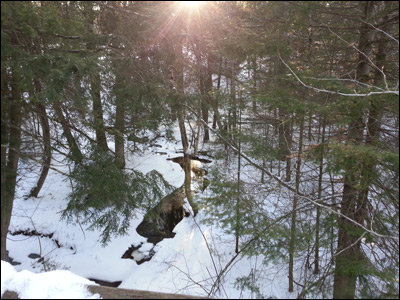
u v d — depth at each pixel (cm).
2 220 531
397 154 374
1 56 411
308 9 435
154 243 937
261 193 664
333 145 412
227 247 845
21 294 356
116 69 539
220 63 727
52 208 1054
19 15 405
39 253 901
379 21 489
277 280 685
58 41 505
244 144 730
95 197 656
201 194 1028
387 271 429
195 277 767
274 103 474
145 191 714
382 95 408
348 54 567
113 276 828
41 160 685
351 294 418
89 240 930
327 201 590
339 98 448
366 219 484
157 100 599
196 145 1348
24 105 525
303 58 616
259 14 505
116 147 868
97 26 651
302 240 546
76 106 600
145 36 518
